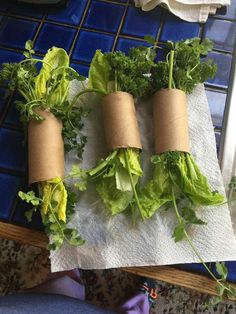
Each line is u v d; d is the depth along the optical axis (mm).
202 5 405
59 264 315
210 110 369
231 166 352
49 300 366
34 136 323
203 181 322
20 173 345
